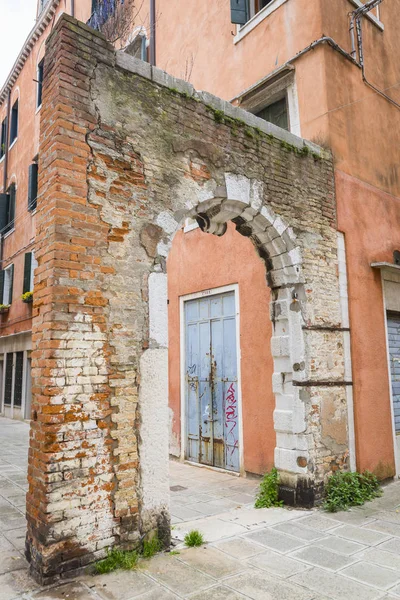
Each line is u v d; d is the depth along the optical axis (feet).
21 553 13.20
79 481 12.16
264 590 11.33
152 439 13.75
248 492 20.58
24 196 48.67
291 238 19.02
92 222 13.33
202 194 16.16
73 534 11.89
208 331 26.48
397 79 27.73
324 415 18.93
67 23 13.56
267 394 22.25
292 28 24.18
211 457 25.52
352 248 21.72
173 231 15.20
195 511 17.99
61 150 12.96
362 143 23.80
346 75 23.62
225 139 17.29
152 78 15.42
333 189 21.47
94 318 13.02
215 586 11.50
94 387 12.76
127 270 13.91
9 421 45.14
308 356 18.80
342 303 20.76
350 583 11.71
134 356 13.70
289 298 19.06
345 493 18.21
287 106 24.27
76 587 11.30
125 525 12.88
